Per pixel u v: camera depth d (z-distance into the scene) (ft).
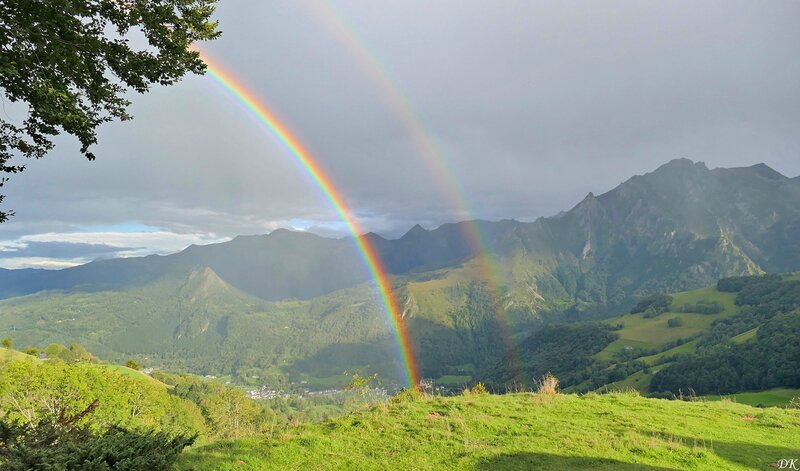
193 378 394.32
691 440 35.83
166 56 38.58
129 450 27.53
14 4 30.14
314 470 31.17
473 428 39.32
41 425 30.07
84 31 34.94
